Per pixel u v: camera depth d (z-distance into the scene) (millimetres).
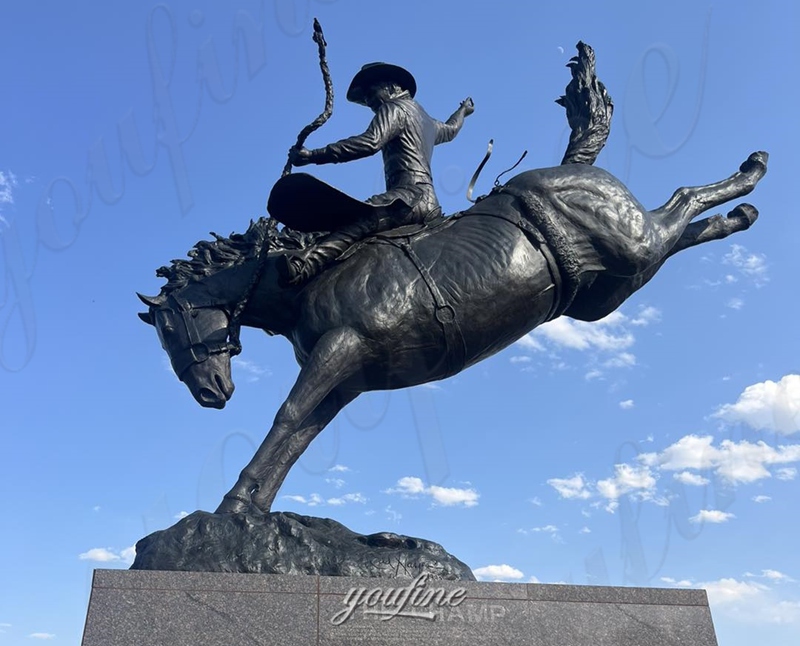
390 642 4430
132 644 4199
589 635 4711
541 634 4641
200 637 4273
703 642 4852
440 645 4477
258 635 4332
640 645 4754
